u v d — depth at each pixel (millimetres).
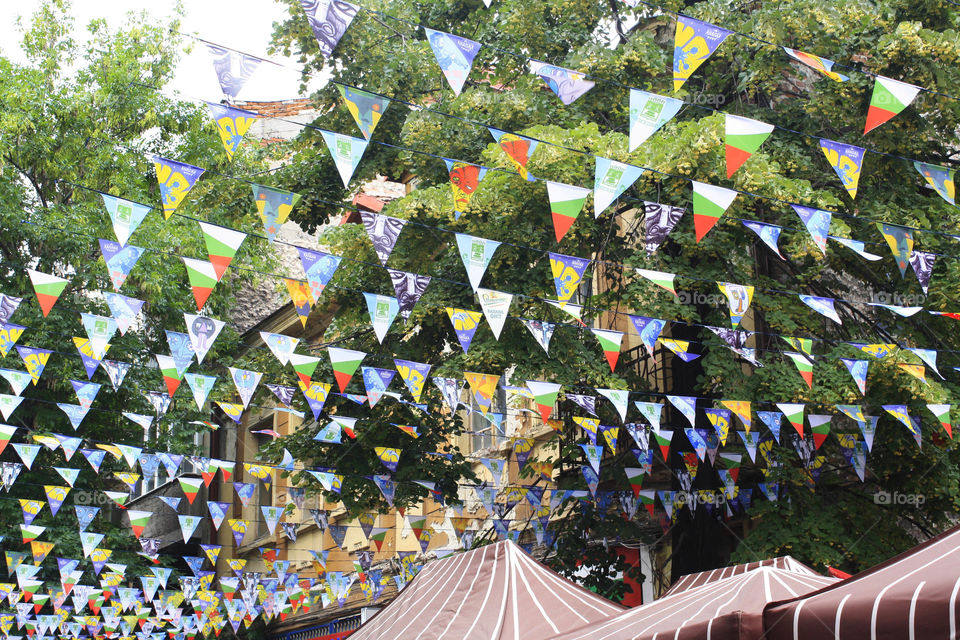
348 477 12938
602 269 14758
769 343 13211
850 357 10617
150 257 17453
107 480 19109
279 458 13391
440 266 12320
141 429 18328
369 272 13156
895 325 11375
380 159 12867
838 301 11656
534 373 10875
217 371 20656
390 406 12891
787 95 13820
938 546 4449
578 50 12141
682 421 13406
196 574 14336
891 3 11258
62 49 19562
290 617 23875
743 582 5875
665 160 9586
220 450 27125
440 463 13156
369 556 13227
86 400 9836
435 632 7199
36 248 17625
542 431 16234
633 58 11969
